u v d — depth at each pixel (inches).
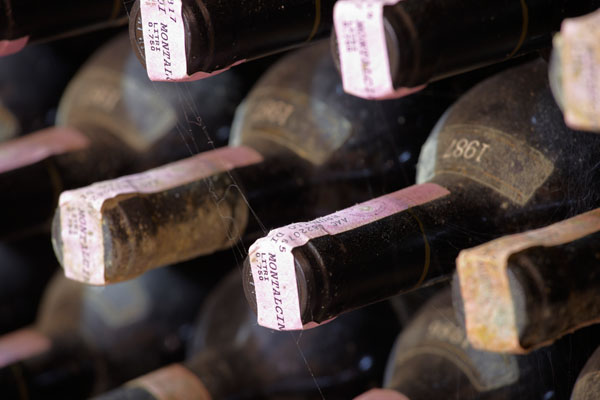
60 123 25.0
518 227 18.1
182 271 26.1
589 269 14.6
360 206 17.3
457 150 18.6
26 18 17.4
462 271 14.7
